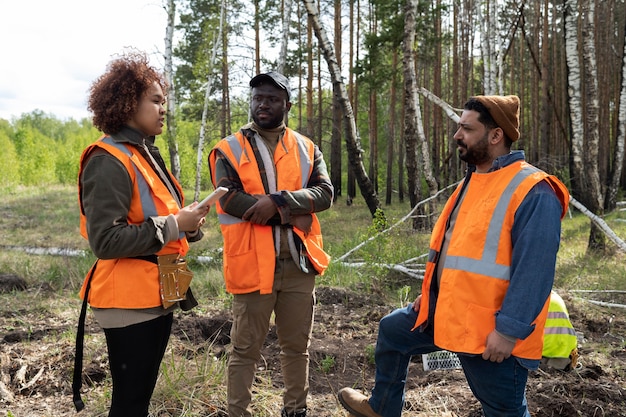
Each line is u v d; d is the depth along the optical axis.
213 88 24.45
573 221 14.84
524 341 2.38
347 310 6.15
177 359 4.29
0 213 17.56
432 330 2.74
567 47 11.66
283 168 3.16
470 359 2.46
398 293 6.88
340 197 28.83
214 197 2.50
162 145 32.84
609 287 7.35
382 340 2.95
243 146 3.15
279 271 3.12
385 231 8.67
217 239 12.11
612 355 4.84
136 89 2.37
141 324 2.39
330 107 31.14
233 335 3.16
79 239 12.32
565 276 8.04
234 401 3.11
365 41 19.14
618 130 15.06
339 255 9.22
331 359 4.43
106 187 2.26
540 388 3.77
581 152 12.00
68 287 7.32
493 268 2.38
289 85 3.21
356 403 3.10
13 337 4.98
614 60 27.08
